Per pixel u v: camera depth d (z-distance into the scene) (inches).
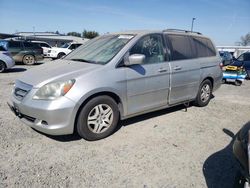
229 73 435.2
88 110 158.6
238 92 366.3
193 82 229.8
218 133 189.5
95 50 193.9
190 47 230.4
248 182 94.6
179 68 211.3
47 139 165.0
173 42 213.8
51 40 1761.8
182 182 126.4
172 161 145.4
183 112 235.3
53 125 149.6
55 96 148.6
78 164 137.6
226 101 293.1
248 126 113.8
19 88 162.9
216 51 265.6
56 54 908.0
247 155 97.4
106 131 170.1
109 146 159.9
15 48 684.7
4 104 238.4
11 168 130.8
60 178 124.3
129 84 175.5
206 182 127.3
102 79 161.6
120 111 179.2
